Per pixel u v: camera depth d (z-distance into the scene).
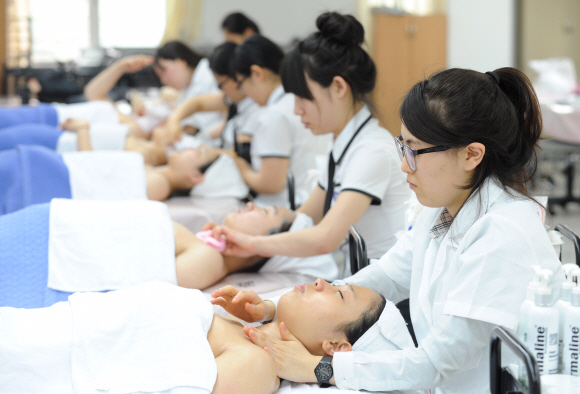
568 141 4.86
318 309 1.27
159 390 1.09
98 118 3.56
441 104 1.08
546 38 7.54
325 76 1.74
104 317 1.17
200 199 3.00
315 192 2.13
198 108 3.63
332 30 1.75
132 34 7.00
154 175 2.79
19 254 1.69
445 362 1.09
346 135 1.83
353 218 1.75
